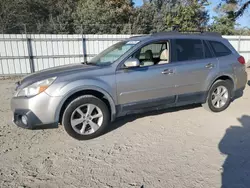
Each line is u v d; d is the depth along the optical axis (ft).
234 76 16.55
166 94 14.12
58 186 8.53
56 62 38.93
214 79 15.74
